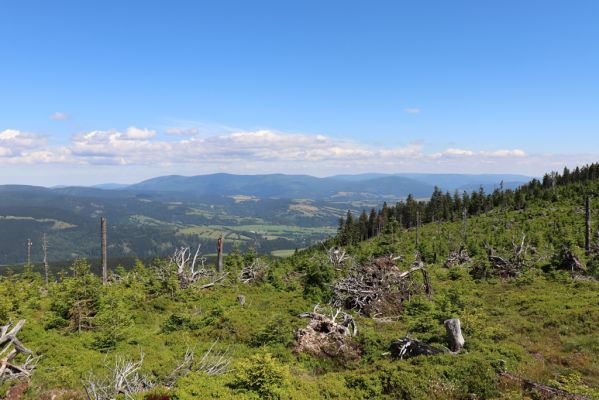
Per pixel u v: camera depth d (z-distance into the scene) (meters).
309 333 19.75
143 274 38.41
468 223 86.31
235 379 13.51
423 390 12.87
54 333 20.09
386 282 29.61
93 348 18.62
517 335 18.73
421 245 56.19
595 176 110.06
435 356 15.20
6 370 14.69
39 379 14.70
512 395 12.01
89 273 29.66
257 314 25.00
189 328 23.05
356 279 29.66
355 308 27.05
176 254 39.94
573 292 28.33
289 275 40.44
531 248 47.66
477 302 26.64
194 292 32.03
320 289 30.45
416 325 21.59
